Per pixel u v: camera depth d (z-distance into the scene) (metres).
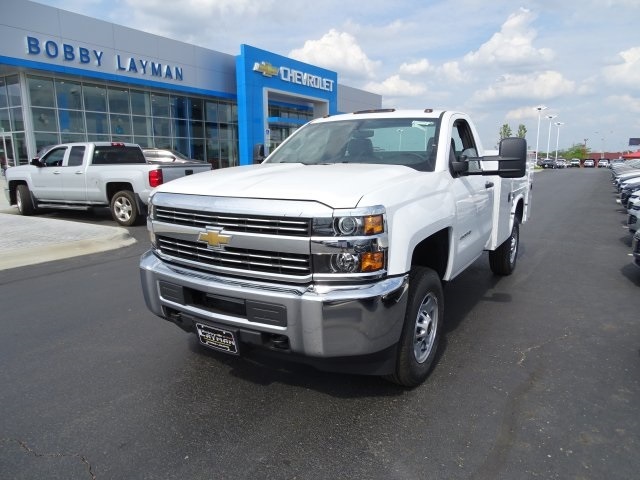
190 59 24.33
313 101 32.03
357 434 2.90
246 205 2.85
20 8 17.33
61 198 12.24
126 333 4.54
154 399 3.33
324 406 3.22
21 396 3.38
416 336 3.40
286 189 2.87
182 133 25.88
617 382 3.55
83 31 19.42
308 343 2.76
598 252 8.53
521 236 10.33
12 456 2.71
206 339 3.18
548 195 22.34
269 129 28.83
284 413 3.14
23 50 17.56
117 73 20.88
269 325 2.83
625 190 15.13
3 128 20.22
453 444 2.79
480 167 4.75
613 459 2.64
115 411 3.18
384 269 2.80
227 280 2.99
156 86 22.69
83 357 4.02
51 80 19.66
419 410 3.16
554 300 5.61
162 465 2.62
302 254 2.73
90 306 5.34
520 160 3.78
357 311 2.70
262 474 2.54
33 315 5.05
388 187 3.00
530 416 3.08
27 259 7.60
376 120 4.54
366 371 3.11
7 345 4.27
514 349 4.17
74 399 3.34
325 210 2.68
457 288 6.12
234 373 3.71
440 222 3.42
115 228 10.17
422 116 4.41
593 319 4.95
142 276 3.49
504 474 2.52
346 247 2.67
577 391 3.41
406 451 2.73
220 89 26.41
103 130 21.84
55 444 2.81
